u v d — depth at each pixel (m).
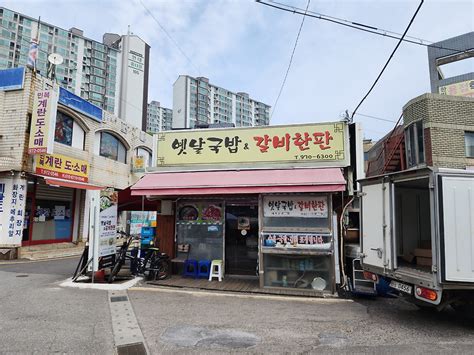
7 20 63.78
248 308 5.96
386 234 5.85
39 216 14.16
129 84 67.31
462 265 4.69
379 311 6.00
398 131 15.96
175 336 4.48
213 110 82.81
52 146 12.16
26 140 12.22
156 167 9.02
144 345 4.16
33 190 13.80
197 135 8.97
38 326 4.73
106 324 4.89
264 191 7.20
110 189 8.65
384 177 5.93
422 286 5.01
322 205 7.50
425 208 7.82
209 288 7.43
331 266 7.31
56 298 6.30
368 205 6.39
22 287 7.25
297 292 7.25
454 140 12.45
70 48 71.19
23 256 12.14
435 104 12.71
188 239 9.03
